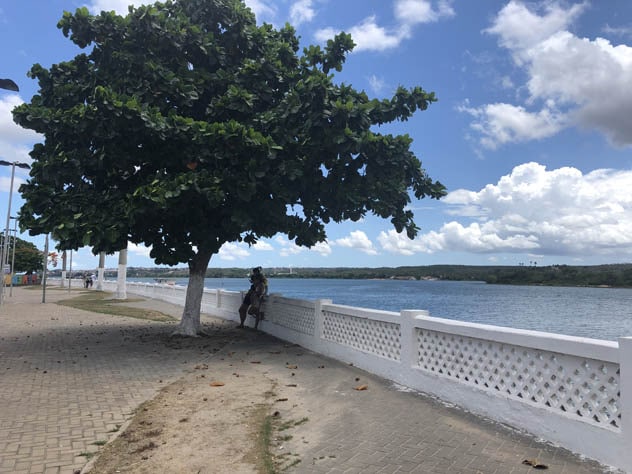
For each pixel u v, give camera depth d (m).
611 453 3.87
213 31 10.66
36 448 4.52
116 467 4.12
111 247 9.80
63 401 6.09
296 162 9.18
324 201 10.37
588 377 4.14
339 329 8.62
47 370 7.88
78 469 4.07
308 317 9.98
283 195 9.34
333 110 8.56
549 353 4.51
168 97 9.50
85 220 8.52
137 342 10.80
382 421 5.18
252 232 11.23
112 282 43.56
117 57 9.11
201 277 11.89
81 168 9.20
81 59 10.14
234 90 9.12
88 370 7.91
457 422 5.04
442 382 5.84
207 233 10.05
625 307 31.34
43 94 10.12
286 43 10.79
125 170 9.74
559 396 4.41
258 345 10.40
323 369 7.82
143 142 9.05
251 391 6.58
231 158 8.68
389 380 6.88
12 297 33.28
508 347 4.99
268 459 4.27
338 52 10.64
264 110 10.25
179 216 9.86
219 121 9.53
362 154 9.25
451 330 5.71
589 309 29.38
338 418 5.34
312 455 4.34
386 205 9.96
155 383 7.05
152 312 19.14
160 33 9.35
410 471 3.94
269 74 9.91
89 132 8.60
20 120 8.63
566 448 4.26
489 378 5.24
